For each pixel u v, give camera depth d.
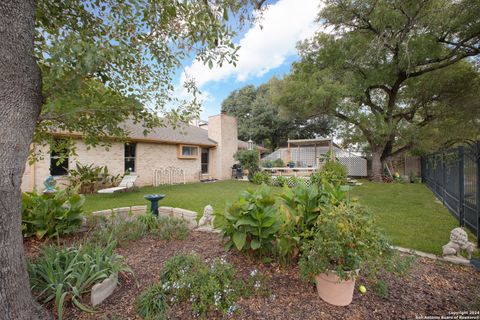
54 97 1.94
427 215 5.25
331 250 1.78
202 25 2.32
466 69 10.33
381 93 14.33
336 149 17.22
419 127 11.95
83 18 2.44
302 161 17.88
